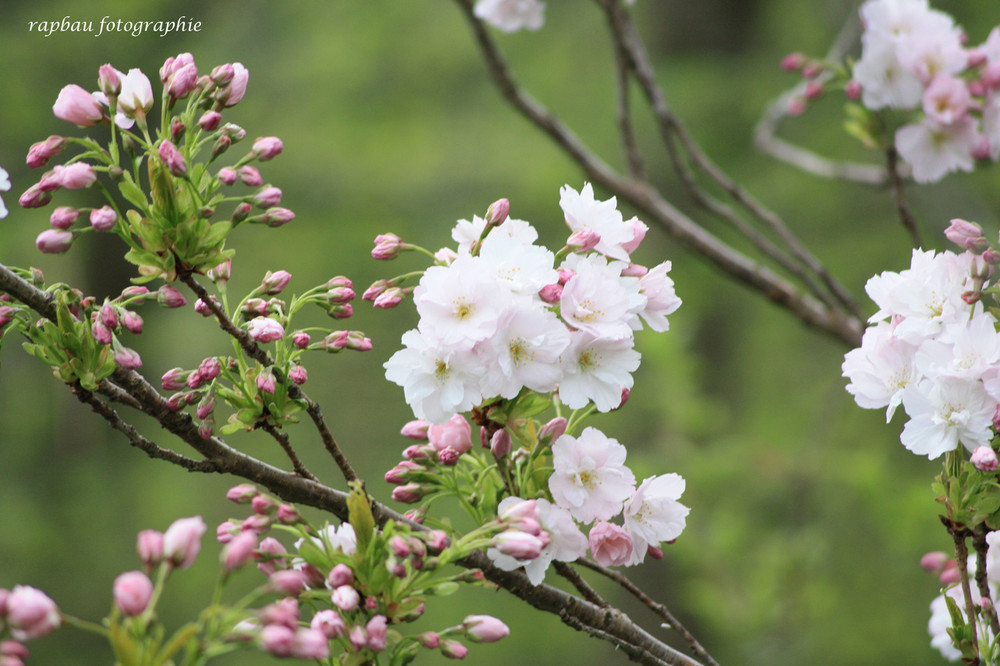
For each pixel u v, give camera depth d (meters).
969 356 2.41
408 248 2.59
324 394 13.55
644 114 10.83
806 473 6.75
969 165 3.96
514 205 12.72
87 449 13.03
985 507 2.44
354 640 2.23
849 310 4.62
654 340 7.05
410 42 14.05
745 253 11.02
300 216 13.38
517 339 2.32
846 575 7.50
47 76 12.34
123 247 12.16
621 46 4.74
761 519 6.97
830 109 11.82
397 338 13.59
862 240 11.82
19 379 13.34
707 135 11.20
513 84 4.82
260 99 14.05
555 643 11.18
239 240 13.17
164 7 12.71
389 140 13.53
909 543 6.54
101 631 1.84
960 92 3.83
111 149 2.35
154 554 1.89
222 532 2.34
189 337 12.38
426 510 2.57
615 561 2.49
